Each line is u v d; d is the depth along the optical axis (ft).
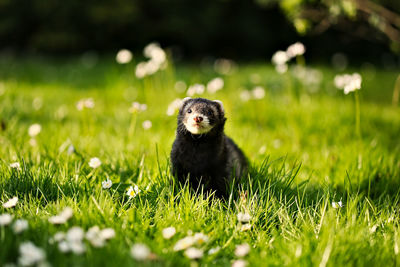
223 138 12.92
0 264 7.26
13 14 62.54
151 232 9.32
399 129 20.88
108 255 7.61
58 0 60.39
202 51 69.00
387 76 48.96
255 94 20.66
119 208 10.31
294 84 31.32
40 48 62.13
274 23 69.51
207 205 10.64
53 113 21.75
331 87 33.83
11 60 51.70
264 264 8.07
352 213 10.13
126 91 28.91
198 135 12.37
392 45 23.56
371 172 13.44
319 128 19.52
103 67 44.37
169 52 23.35
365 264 8.23
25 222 7.99
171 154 12.84
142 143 16.26
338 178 13.51
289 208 10.82
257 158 15.66
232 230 9.52
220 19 66.13
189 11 65.00
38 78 35.58
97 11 59.57
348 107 24.35
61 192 10.61
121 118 21.39
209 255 8.41
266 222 10.07
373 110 24.52
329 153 15.31
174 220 9.70
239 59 70.69
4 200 10.24
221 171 12.62
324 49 71.97
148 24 63.31
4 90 25.57
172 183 11.93
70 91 30.14
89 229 8.36
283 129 19.38
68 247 7.29
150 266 7.27
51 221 8.48
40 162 13.01
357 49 72.43
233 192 12.14
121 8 60.03
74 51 63.72
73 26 62.13
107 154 14.12
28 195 10.79
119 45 65.21
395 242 8.73
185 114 12.92
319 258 8.23
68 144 14.88
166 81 28.66
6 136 15.75
